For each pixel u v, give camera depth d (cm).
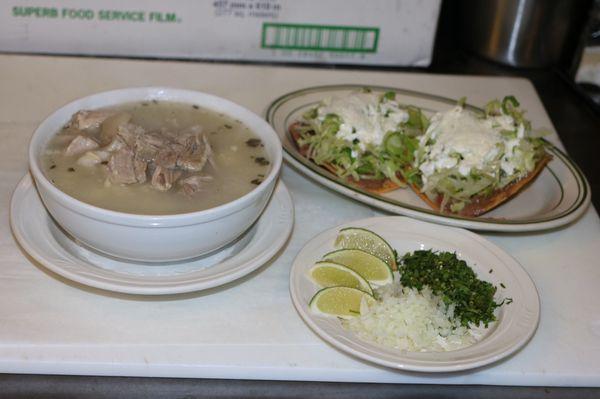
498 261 60
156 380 52
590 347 56
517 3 100
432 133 71
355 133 70
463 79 92
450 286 57
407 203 68
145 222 50
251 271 54
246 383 53
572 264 64
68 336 52
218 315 55
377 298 56
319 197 69
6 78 81
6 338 51
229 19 96
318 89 81
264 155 62
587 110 97
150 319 54
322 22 98
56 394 51
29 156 55
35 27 92
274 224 59
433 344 54
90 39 95
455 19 115
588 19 96
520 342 52
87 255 58
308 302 54
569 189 70
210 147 61
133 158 57
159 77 85
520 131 71
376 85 89
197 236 53
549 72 106
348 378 52
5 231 60
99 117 62
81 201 52
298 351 53
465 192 67
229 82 86
